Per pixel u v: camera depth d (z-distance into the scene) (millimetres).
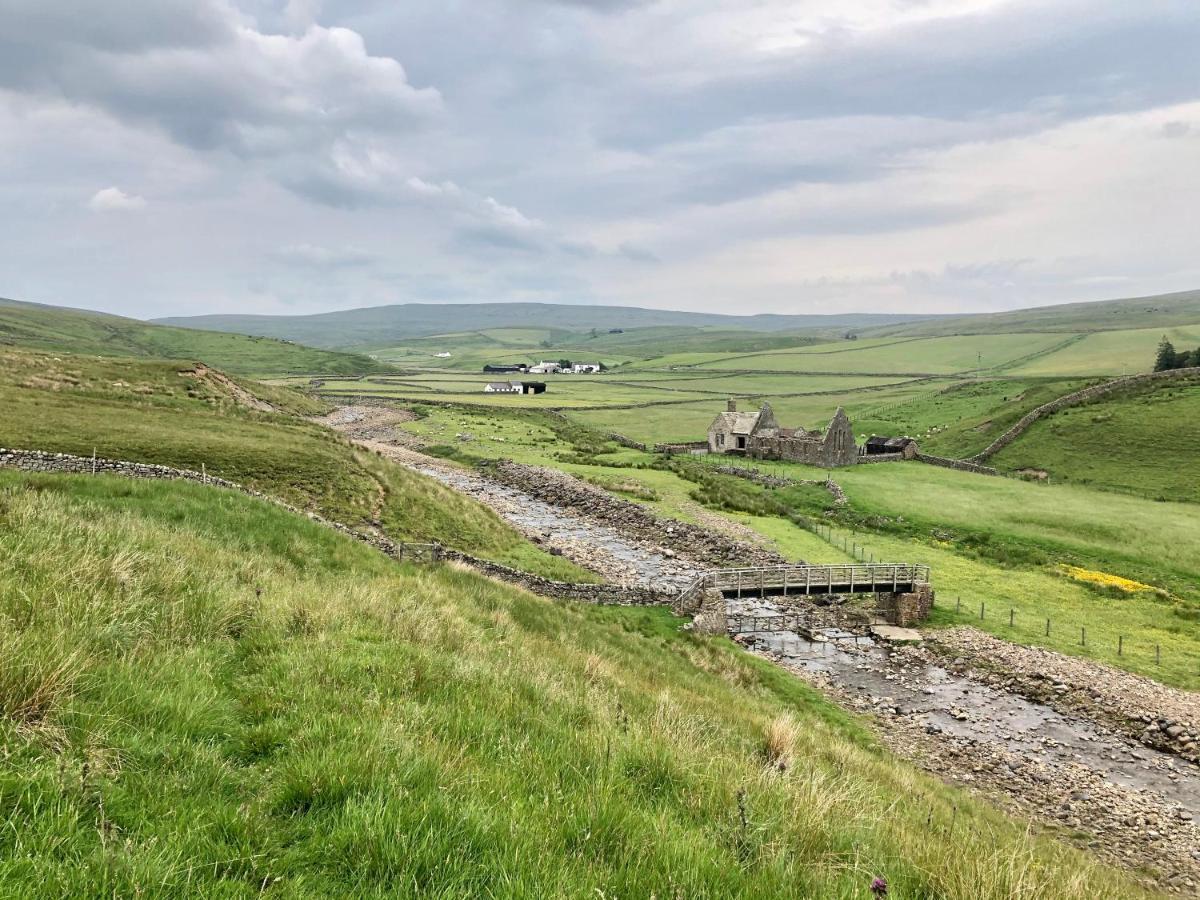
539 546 49250
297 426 68125
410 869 4996
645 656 25797
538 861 5301
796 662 35375
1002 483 77188
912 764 24484
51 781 5066
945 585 47031
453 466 81938
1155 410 95000
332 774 6070
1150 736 28844
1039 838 16906
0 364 64250
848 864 6578
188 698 7500
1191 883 19047
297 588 15719
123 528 16016
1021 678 34062
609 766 7855
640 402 169500
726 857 6094
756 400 175750
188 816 5238
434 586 22453
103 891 4141
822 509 67562
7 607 8648
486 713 9195
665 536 56156
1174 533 55625
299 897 4551
